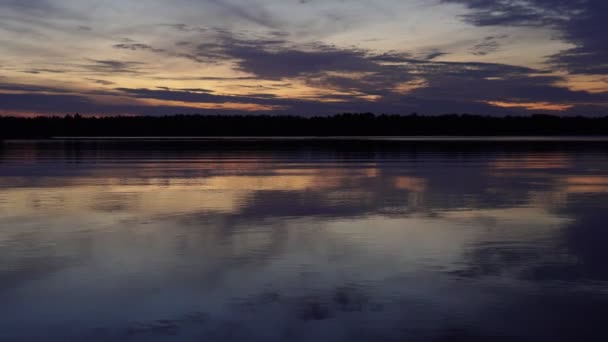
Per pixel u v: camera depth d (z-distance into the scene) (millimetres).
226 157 42812
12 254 9773
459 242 10734
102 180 23344
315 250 10086
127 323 6535
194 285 7961
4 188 20297
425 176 25297
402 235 11414
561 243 10648
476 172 27562
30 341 6047
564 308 6996
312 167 31406
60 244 10562
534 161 36750
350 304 7168
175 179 23859
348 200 16891
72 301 7270
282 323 6531
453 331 6293
